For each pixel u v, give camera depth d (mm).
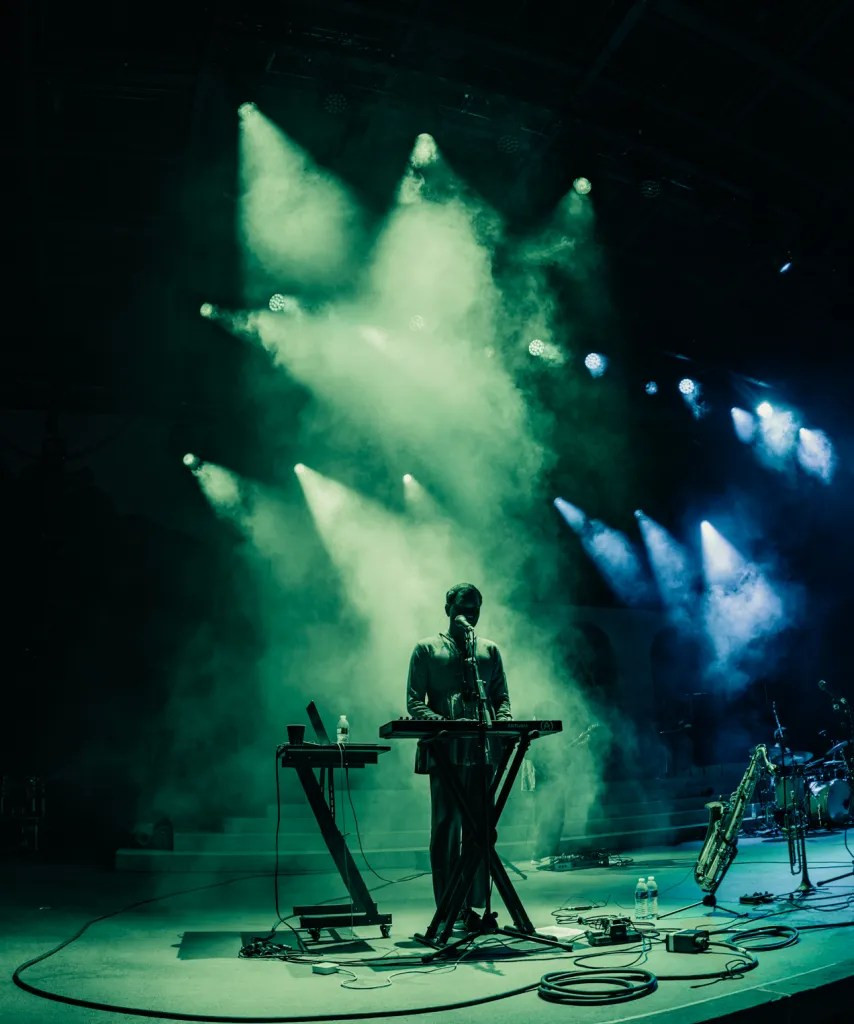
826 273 13617
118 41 9234
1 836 12234
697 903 6398
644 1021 3727
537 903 7121
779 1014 3979
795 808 7711
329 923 5480
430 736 5195
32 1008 4098
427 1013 3922
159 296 13234
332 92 9859
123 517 14180
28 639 13453
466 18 9469
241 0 9031
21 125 10000
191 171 11117
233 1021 3822
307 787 5711
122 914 6883
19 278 12672
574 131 10953
